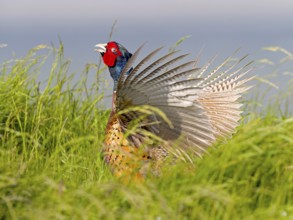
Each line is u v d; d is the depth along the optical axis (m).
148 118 15.45
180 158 15.27
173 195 13.32
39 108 20.47
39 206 13.12
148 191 12.70
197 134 15.52
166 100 15.23
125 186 13.10
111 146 15.84
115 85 16.92
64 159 18.61
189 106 15.31
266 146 14.74
